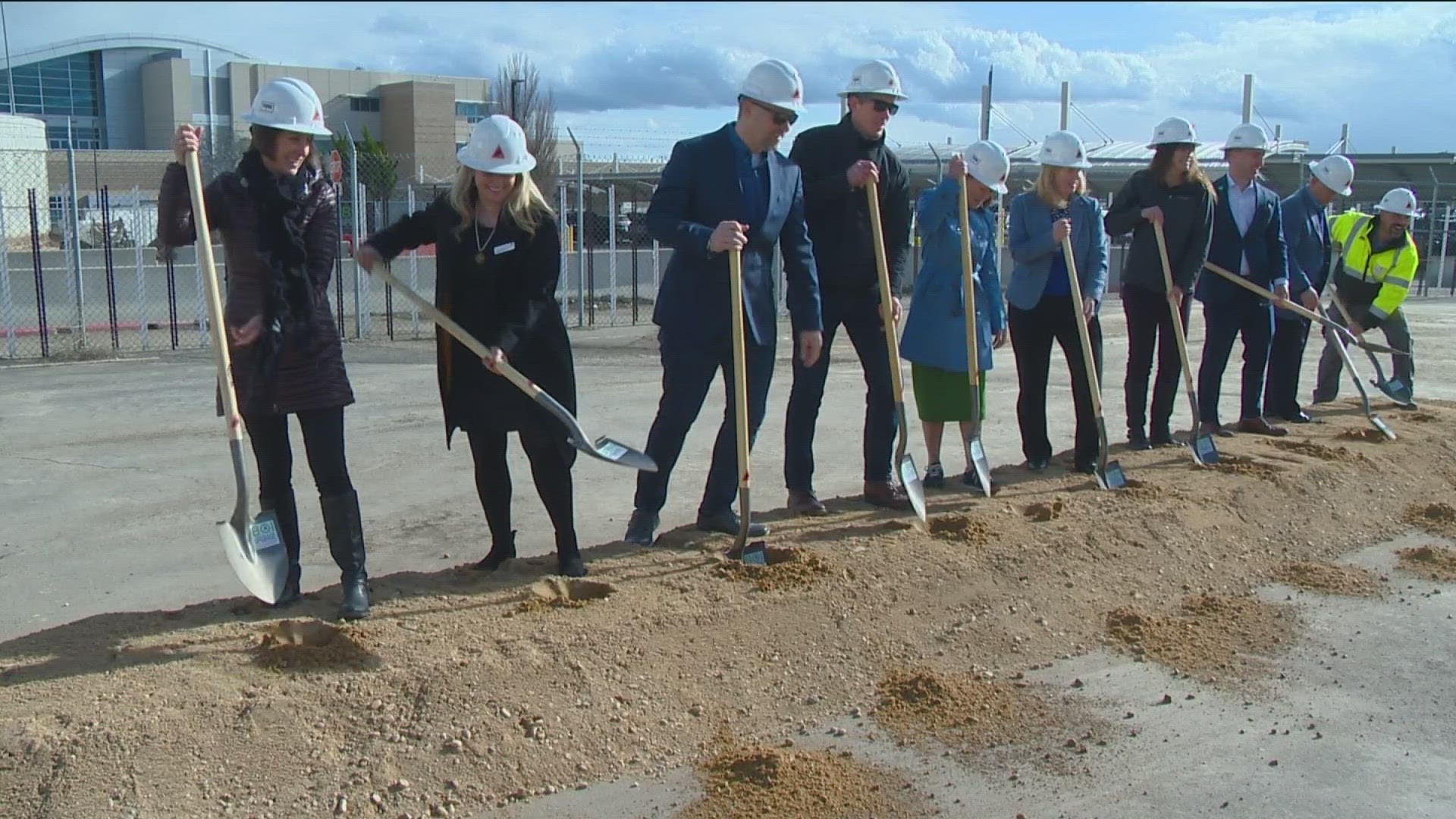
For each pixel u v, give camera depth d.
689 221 5.06
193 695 3.58
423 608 4.36
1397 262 9.45
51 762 3.27
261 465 4.30
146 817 3.20
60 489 7.10
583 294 18.69
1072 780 3.75
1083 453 6.87
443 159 43.41
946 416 6.37
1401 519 6.67
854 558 5.06
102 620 4.18
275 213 3.99
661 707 3.94
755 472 7.65
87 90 40.81
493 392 4.54
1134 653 4.73
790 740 3.93
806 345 5.35
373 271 4.41
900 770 3.77
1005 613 4.87
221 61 41.91
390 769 3.48
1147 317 7.41
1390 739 4.09
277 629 4.09
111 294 13.96
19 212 23.27
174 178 3.91
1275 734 4.10
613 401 10.45
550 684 3.88
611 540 6.17
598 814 3.46
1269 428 8.20
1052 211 6.66
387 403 10.23
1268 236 7.98
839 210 5.64
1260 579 5.64
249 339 3.96
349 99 43.28
